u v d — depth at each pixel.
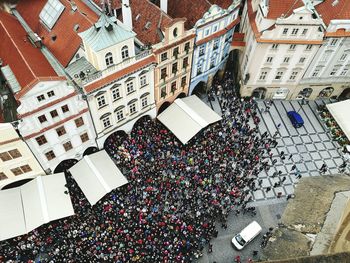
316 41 53.06
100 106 47.09
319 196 25.88
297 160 56.12
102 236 44.09
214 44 55.75
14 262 42.53
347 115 57.53
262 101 64.62
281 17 50.00
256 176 52.94
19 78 41.47
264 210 49.97
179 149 53.78
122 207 47.19
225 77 68.00
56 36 47.84
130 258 42.62
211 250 45.41
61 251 42.94
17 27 48.28
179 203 48.47
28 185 46.62
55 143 46.09
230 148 54.38
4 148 41.81
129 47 43.78
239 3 53.59
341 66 58.75
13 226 43.16
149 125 57.41
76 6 47.16
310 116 62.72
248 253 45.66
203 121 54.97
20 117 39.66
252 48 56.12
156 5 54.56
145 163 51.75
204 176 50.81
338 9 51.91
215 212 47.88
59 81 39.72
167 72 52.53
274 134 58.88
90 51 42.31
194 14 52.62
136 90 50.00
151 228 45.38
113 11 50.75
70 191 48.44
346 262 12.81
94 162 49.50
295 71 59.19
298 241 23.33
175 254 43.97
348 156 56.84
